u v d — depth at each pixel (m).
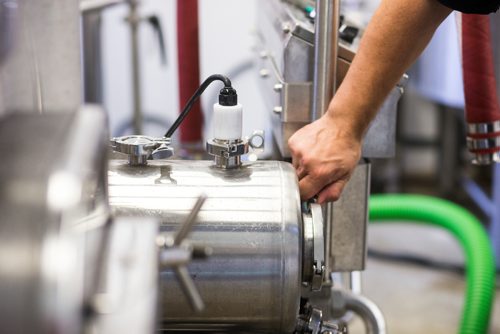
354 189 1.24
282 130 1.24
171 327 0.99
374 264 3.06
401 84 1.22
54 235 0.54
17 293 0.53
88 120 0.68
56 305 0.52
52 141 0.63
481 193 3.29
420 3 1.11
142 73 2.91
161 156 1.06
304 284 1.03
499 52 2.60
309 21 1.28
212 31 2.96
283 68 1.21
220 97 1.05
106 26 2.92
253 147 1.10
